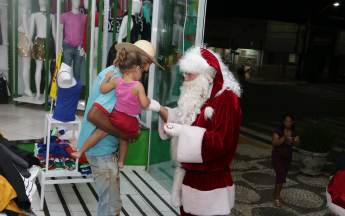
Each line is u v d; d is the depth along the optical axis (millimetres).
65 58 5961
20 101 6121
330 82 27594
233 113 2061
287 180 4754
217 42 26984
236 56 27875
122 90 2297
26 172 2455
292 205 3887
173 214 3297
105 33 5516
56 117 3047
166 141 3865
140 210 3314
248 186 4395
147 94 4809
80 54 5988
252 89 18484
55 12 6160
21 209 2258
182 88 2273
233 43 26688
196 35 3375
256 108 11609
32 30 6129
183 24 3623
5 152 2332
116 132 2385
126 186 3863
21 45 6145
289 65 29141
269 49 27062
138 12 5039
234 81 2248
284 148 3893
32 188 2387
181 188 2289
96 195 3494
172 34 3865
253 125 8727
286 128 3998
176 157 2316
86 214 3070
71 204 3236
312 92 18875
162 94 4152
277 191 3852
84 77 6332
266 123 9109
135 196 3623
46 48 5750
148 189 3840
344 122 10070
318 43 27766
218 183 2193
